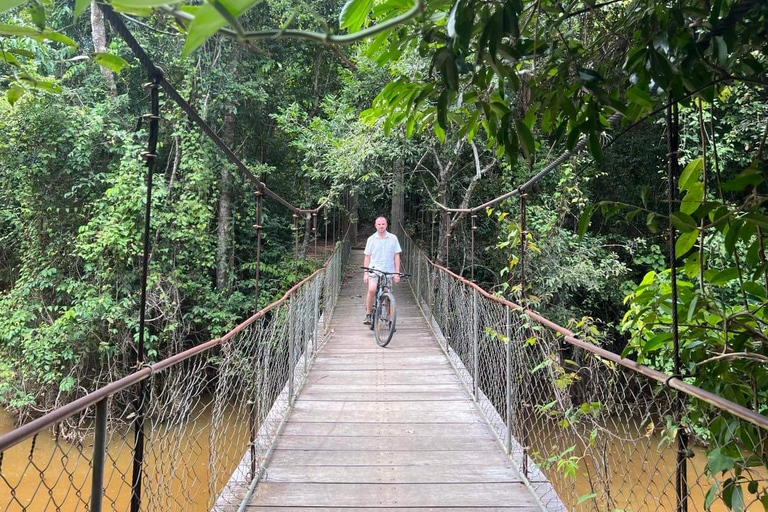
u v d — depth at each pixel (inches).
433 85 52.8
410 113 60.1
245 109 342.6
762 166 50.3
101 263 262.4
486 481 91.5
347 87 309.9
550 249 249.8
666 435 54.7
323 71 399.2
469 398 139.0
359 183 318.0
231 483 87.6
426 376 161.3
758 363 50.4
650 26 47.6
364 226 676.7
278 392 119.9
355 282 386.6
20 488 161.0
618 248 298.7
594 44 54.2
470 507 82.6
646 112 57.1
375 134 250.1
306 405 133.6
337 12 324.8
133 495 50.6
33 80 45.8
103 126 279.1
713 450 48.6
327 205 302.4
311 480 91.5
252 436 90.7
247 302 332.2
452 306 187.9
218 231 334.0
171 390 60.5
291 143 323.3
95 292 264.5
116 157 288.4
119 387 44.7
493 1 42.9
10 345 260.1
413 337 219.8
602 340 244.4
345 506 82.7
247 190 352.2
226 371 77.2
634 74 49.2
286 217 414.3
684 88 49.8
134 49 46.1
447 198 322.7
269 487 88.9
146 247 53.1
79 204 283.3
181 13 20.4
